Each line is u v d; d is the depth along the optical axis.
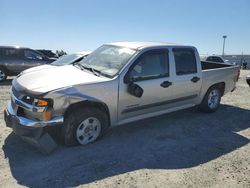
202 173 4.14
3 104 7.47
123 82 4.97
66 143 4.64
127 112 5.21
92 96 4.63
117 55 5.43
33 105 4.27
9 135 5.18
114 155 4.56
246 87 12.41
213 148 5.05
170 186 3.75
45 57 13.23
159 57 5.57
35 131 4.32
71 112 4.59
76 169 4.07
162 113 5.87
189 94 6.28
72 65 5.81
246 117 7.06
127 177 3.92
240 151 4.98
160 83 5.52
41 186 3.62
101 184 3.72
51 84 4.48
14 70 12.49
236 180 4.00
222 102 8.66
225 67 7.57
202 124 6.33
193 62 6.28
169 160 4.50
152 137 5.41
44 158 4.35
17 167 4.06
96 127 4.92
